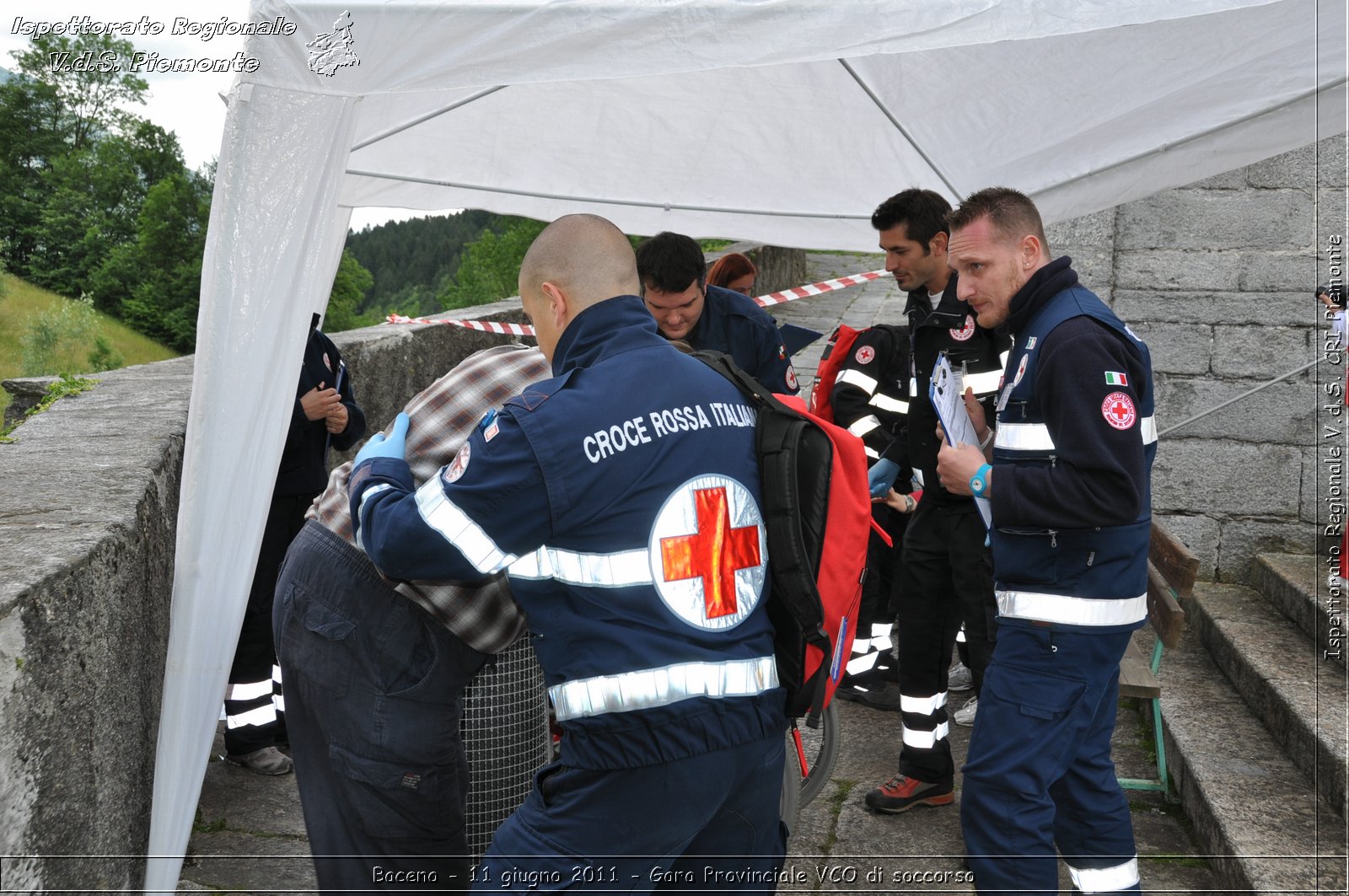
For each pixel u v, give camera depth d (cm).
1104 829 260
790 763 271
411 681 230
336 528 235
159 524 286
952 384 279
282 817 330
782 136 436
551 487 178
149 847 242
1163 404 527
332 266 456
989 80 385
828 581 207
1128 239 523
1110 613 245
